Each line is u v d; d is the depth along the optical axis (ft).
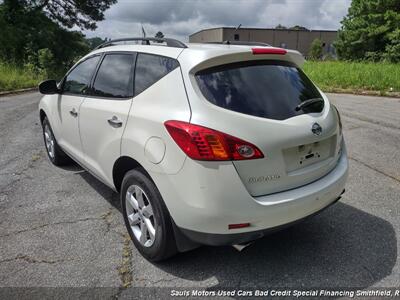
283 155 8.58
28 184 15.37
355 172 16.22
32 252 10.38
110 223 12.05
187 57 9.05
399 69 53.42
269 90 9.14
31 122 28.07
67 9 118.73
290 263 9.81
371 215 12.31
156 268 9.66
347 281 9.02
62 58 112.16
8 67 66.18
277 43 251.39
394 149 19.56
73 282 9.11
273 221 8.38
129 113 10.02
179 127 8.27
